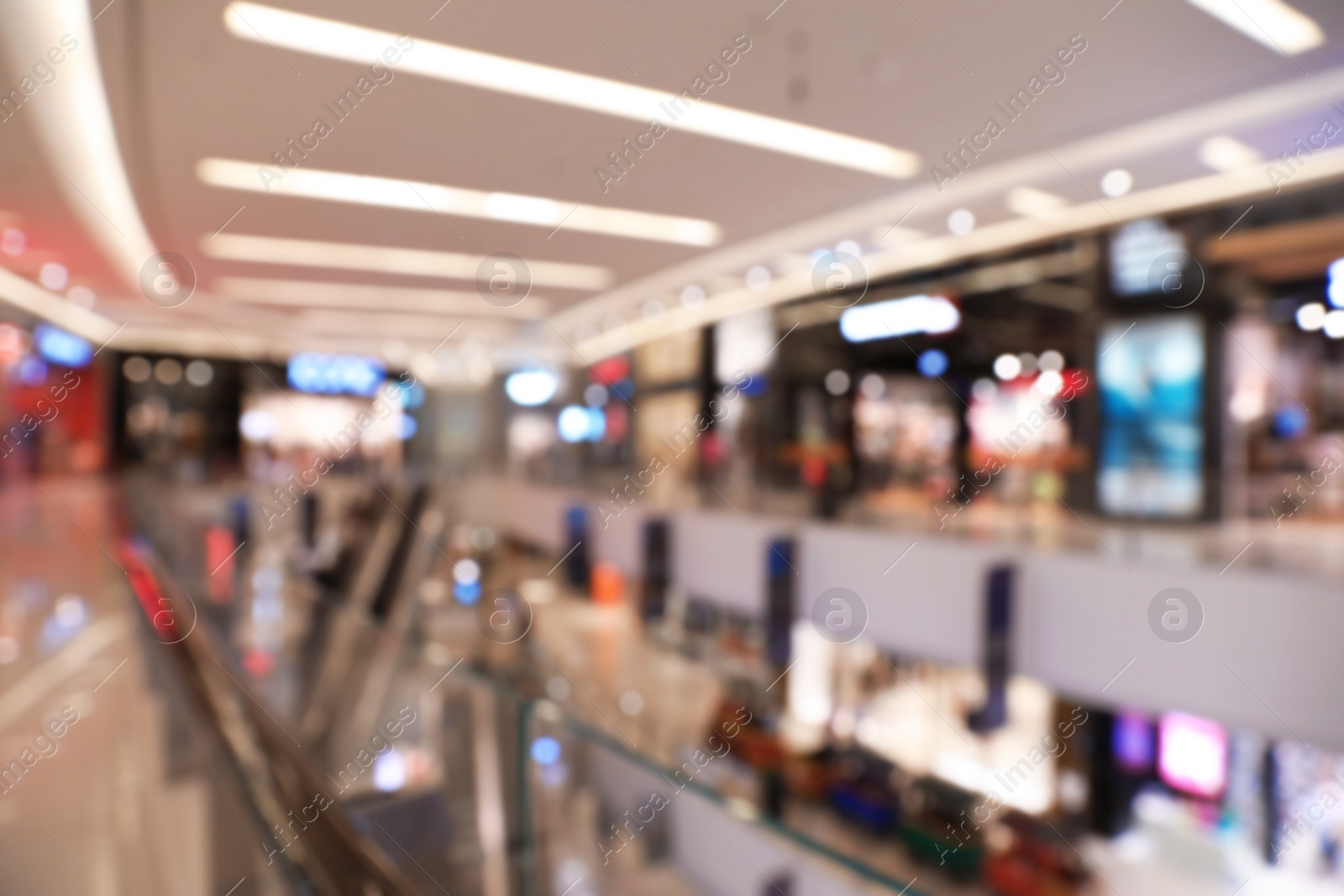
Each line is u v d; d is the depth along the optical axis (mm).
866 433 15344
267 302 18297
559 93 6984
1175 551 8656
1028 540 10062
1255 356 10055
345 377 27000
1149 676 8500
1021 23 5977
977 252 12617
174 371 27469
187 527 14141
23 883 2895
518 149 8250
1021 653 9695
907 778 12602
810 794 12859
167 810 3400
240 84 6664
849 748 13594
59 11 5609
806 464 15172
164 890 2887
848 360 15453
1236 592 7781
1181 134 7852
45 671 5324
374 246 12367
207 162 8562
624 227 11211
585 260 13227
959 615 10273
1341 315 9336
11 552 10344
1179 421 10133
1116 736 11102
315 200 9984
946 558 10430
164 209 10422
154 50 6059
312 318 20938
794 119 7652
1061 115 7758
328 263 13617
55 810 3410
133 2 5406
